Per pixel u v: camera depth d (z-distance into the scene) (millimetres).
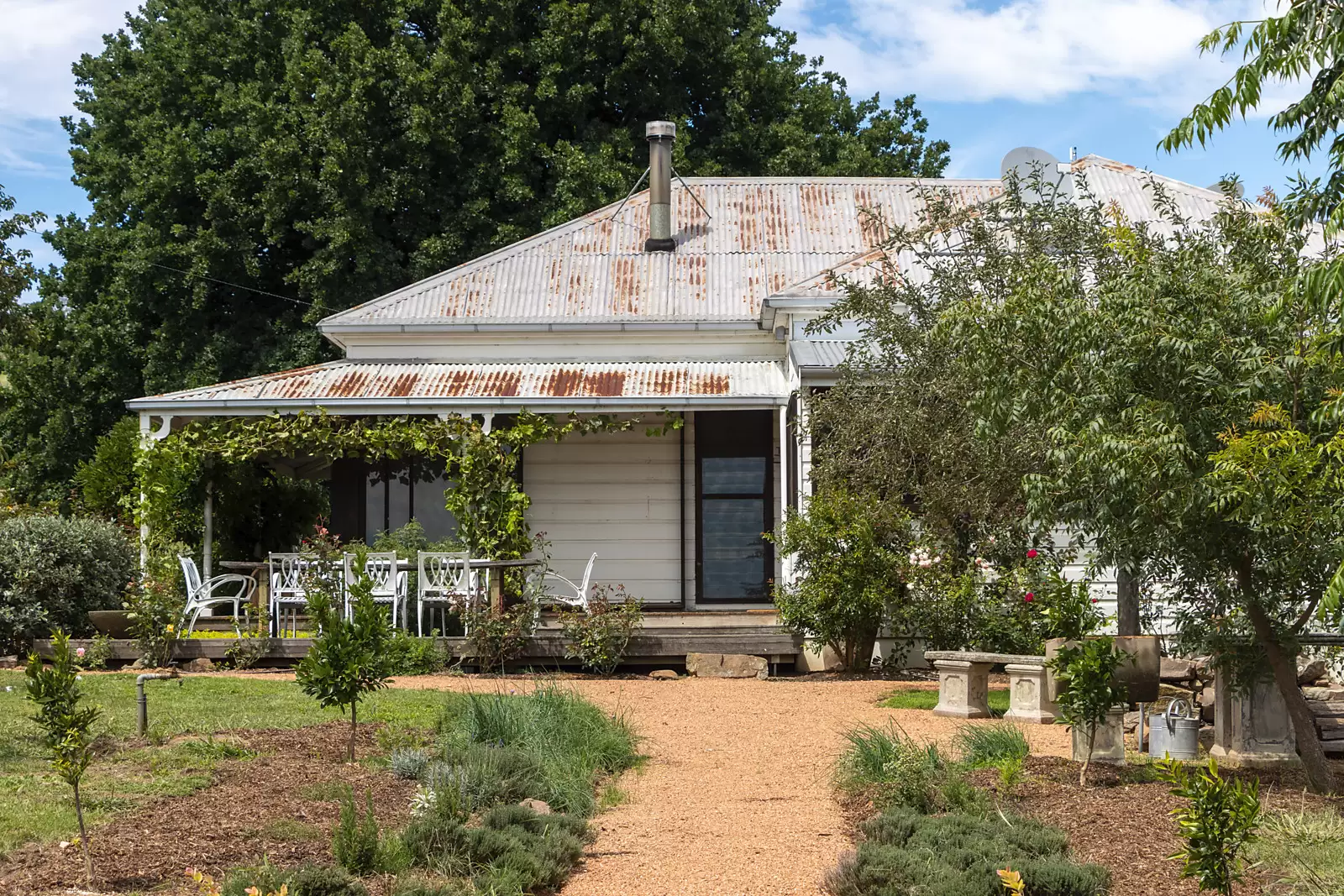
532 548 16375
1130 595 11141
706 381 18406
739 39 31141
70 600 15352
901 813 7059
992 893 5730
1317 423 7270
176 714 10375
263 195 26969
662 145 21750
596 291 20750
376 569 14914
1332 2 7074
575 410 17250
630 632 14789
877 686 13492
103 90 32031
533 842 6582
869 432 13586
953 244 16125
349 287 26891
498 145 27406
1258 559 8203
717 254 21594
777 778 8781
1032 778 8227
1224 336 7730
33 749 8797
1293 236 8516
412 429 16641
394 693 11820
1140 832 6836
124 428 23766
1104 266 10898
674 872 6500
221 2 29859
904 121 34094
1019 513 13188
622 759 9180
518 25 29234
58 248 30734
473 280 21016
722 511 19297
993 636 13953
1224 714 9039
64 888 5727
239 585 18375
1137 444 7414
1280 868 6184
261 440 16859
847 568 14203
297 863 6180
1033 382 8688
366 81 26531
